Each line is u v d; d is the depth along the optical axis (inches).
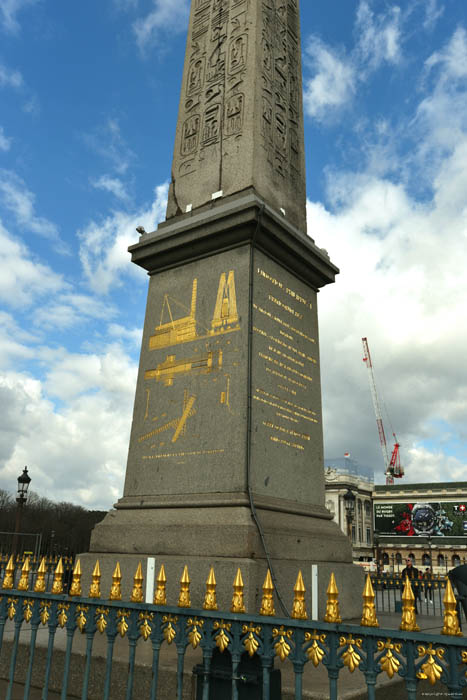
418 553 3604.8
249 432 305.6
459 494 3597.4
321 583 302.8
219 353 331.6
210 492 304.5
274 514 302.2
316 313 395.2
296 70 461.1
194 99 431.8
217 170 388.2
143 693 202.7
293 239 364.8
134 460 344.2
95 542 323.6
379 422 5625.0
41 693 220.2
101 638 258.7
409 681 119.0
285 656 135.0
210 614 147.3
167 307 368.2
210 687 147.6
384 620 350.0
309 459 350.3
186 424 329.1
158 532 300.0
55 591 186.7
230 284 342.3
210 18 455.5
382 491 3806.6
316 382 376.5
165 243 371.9
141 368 365.4
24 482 877.2
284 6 469.4
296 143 433.4
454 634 118.0
